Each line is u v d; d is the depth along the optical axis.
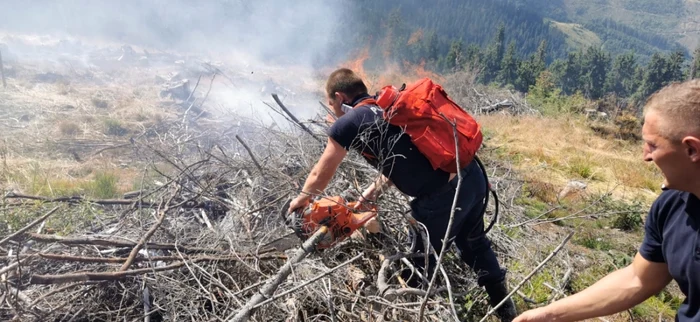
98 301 2.55
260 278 2.67
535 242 3.98
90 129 10.02
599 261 4.24
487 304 3.06
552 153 9.52
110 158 7.99
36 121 10.21
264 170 3.60
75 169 7.27
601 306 1.74
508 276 3.36
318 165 2.57
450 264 3.25
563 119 12.88
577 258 4.17
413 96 2.52
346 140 2.52
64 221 3.45
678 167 1.34
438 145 2.45
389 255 2.97
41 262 2.70
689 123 1.27
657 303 3.60
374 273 2.96
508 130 11.17
